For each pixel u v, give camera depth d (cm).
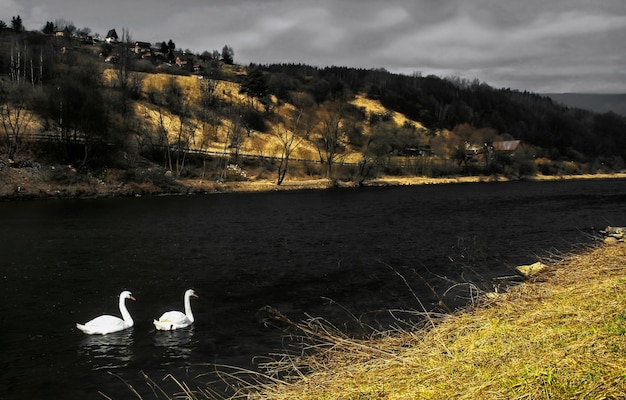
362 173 9944
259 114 12800
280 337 1559
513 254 2769
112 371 1337
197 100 12038
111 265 2588
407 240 3328
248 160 9369
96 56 14575
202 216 4678
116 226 3981
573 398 504
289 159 9912
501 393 544
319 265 2583
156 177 7144
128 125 8038
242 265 2592
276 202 6150
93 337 1589
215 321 1731
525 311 848
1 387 1248
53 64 10812
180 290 2128
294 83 16800
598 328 659
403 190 8431
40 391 1228
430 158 11656
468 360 655
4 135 6819
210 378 1265
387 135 10219
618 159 15812
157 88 11919
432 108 19700
